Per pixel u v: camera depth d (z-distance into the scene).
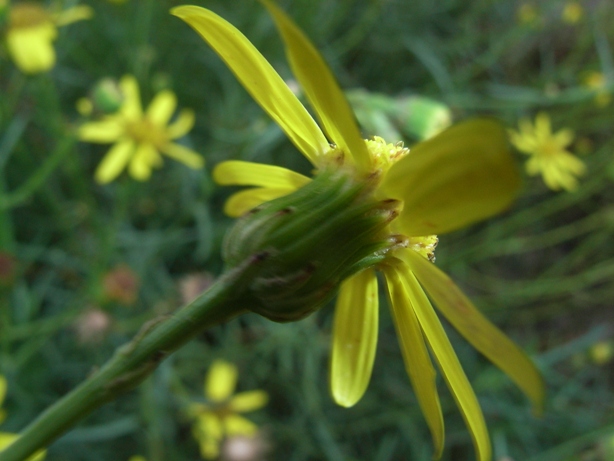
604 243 0.15
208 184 0.10
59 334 0.10
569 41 0.16
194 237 0.12
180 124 0.10
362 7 0.14
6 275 0.08
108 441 0.10
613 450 0.09
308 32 0.12
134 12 0.12
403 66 0.15
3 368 0.08
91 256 0.10
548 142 0.13
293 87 0.06
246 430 0.09
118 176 0.11
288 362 0.11
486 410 0.12
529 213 0.13
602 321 0.15
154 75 0.12
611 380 0.14
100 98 0.09
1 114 0.08
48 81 0.09
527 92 0.13
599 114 0.14
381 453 0.11
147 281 0.11
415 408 0.11
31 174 0.11
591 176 0.15
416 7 0.15
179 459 0.10
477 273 0.14
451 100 0.12
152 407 0.09
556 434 0.12
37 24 0.08
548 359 0.12
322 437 0.10
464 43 0.14
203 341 0.12
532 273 0.16
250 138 0.09
